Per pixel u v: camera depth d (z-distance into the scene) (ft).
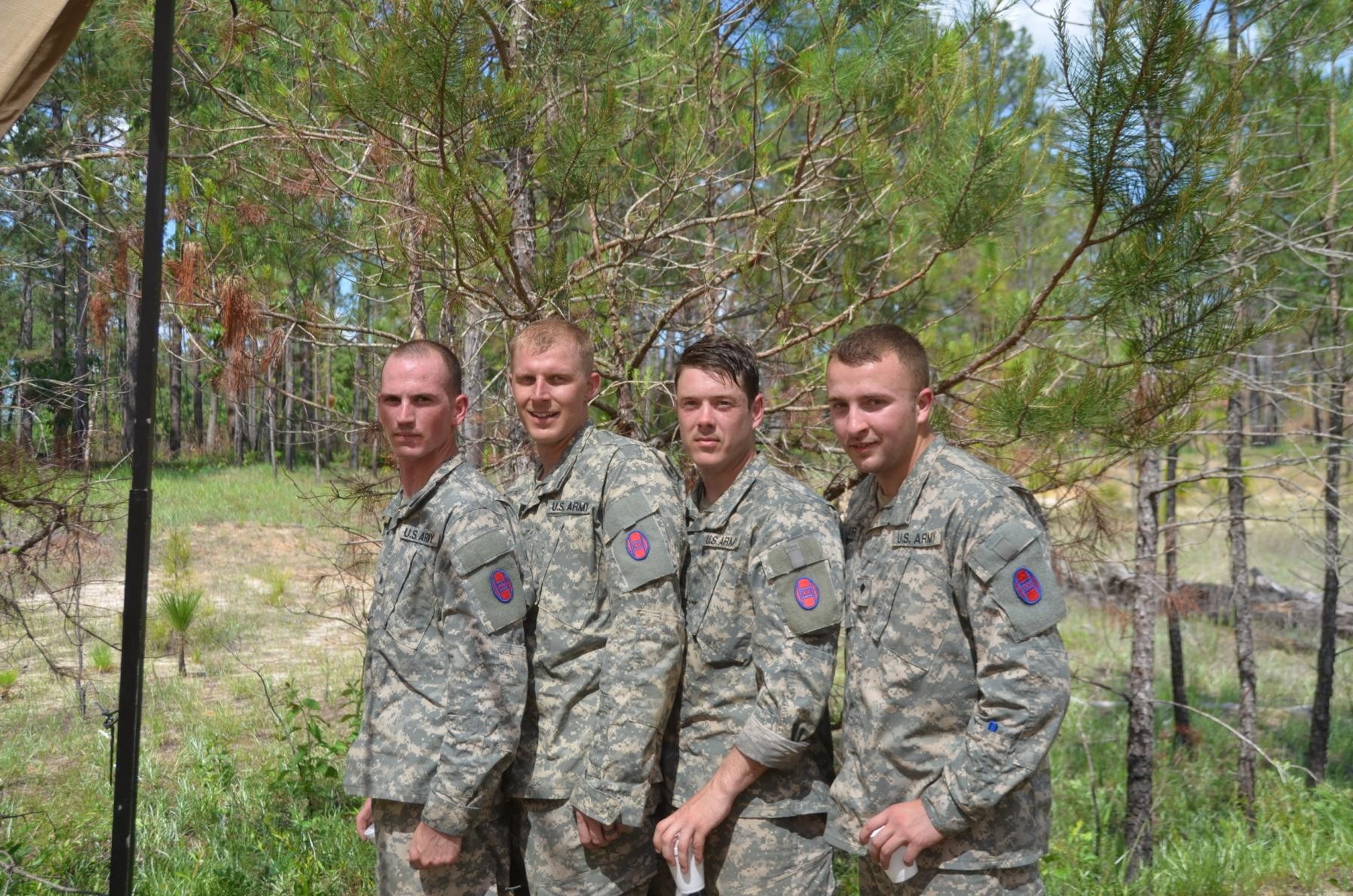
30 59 7.48
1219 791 21.16
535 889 8.17
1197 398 12.09
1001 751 6.59
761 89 14.61
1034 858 6.99
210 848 14.05
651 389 14.69
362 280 16.17
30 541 12.39
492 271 13.48
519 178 13.29
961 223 11.78
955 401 13.89
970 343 14.83
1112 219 10.47
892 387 7.25
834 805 7.58
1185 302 10.58
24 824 14.47
